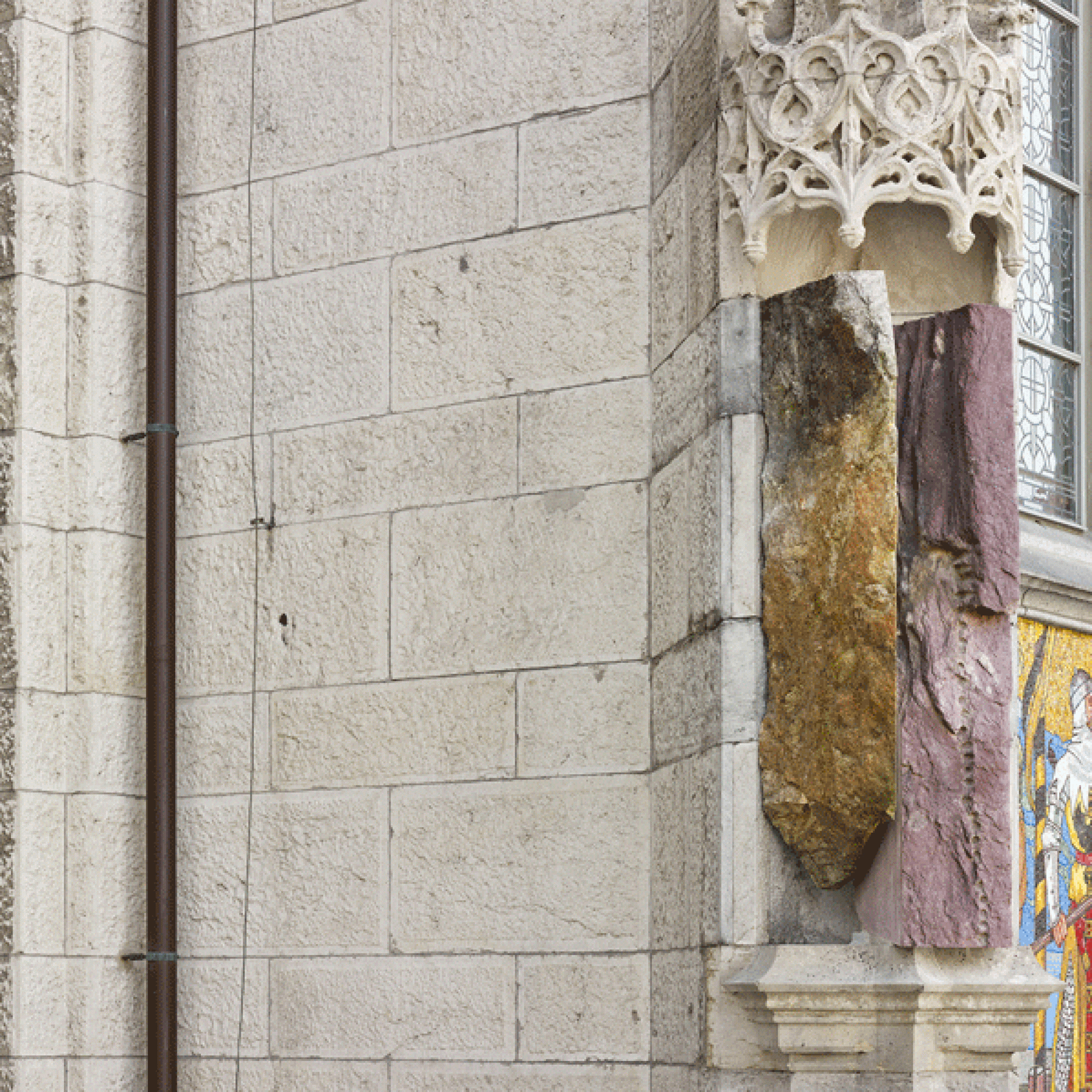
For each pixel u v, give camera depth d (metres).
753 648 7.27
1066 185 9.66
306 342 9.20
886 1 7.44
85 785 9.09
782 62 7.39
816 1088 6.91
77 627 9.20
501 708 8.40
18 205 9.27
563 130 8.55
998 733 7.00
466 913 8.36
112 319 9.44
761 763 7.18
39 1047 8.87
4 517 9.15
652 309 8.22
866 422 7.06
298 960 8.80
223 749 9.18
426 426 8.78
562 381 8.41
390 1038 8.47
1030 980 6.89
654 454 8.10
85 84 9.50
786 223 7.55
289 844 8.91
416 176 8.95
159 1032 8.88
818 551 7.13
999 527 7.11
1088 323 9.59
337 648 8.91
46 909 8.98
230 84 9.58
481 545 8.55
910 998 6.78
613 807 8.03
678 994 7.48
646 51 8.40
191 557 9.40
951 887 6.88
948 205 7.30
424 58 8.98
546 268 8.52
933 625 7.12
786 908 7.14
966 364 7.17
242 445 9.32
